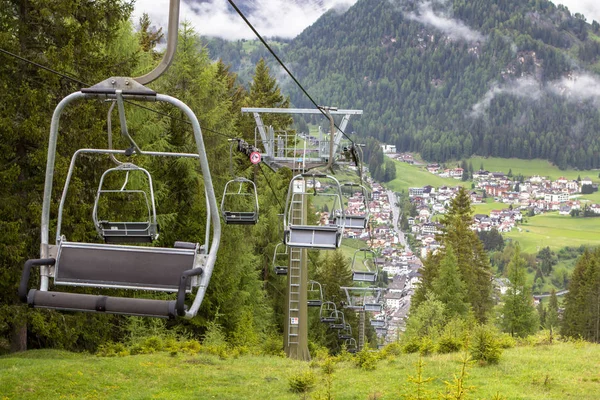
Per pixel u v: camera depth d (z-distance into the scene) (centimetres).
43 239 523
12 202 1730
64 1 1736
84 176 1925
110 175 1942
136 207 2162
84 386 1434
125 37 2425
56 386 1411
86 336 2127
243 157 3756
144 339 2239
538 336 2519
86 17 1870
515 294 5488
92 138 1828
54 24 1784
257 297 3444
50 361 1673
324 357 2128
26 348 1939
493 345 1727
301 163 2220
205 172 509
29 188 1797
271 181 4238
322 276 5500
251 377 1662
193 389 1503
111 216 1995
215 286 2859
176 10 505
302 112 2164
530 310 5456
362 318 3728
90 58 1861
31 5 1738
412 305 6088
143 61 2692
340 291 5375
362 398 1382
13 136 1703
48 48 1736
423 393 1036
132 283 510
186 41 3006
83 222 1844
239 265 3066
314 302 3297
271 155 2222
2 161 1739
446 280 5103
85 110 1794
